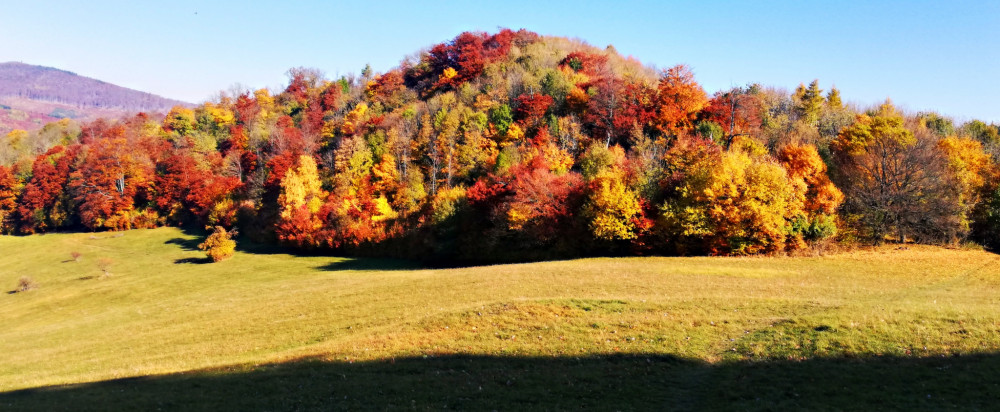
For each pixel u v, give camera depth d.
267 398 19.97
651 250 56.22
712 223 52.22
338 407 18.58
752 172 52.53
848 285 36.03
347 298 40.03
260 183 98.56
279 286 52.47
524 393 19.17
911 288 35.00
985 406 15.62
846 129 71.12
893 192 56.28
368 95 132.12
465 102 102.62
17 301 61.12
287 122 129.88
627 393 18.89
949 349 20.36
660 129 78.75
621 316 28.66
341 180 85.75
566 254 60.00
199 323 37.69
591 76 108.50
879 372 18.95
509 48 133.38
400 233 73.06
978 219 55.59
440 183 81.25
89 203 102.62
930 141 62.75
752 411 16.56
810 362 20.59
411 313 33.03
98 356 31.88
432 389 20.03
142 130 137.62
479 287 38.59
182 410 19.27
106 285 64.31
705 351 23.22
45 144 146.75
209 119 142.75
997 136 79.56
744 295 32.25
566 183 61.81
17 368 31.11
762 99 92.38
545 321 28.55
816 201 56.12
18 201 114.94
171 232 100.75
